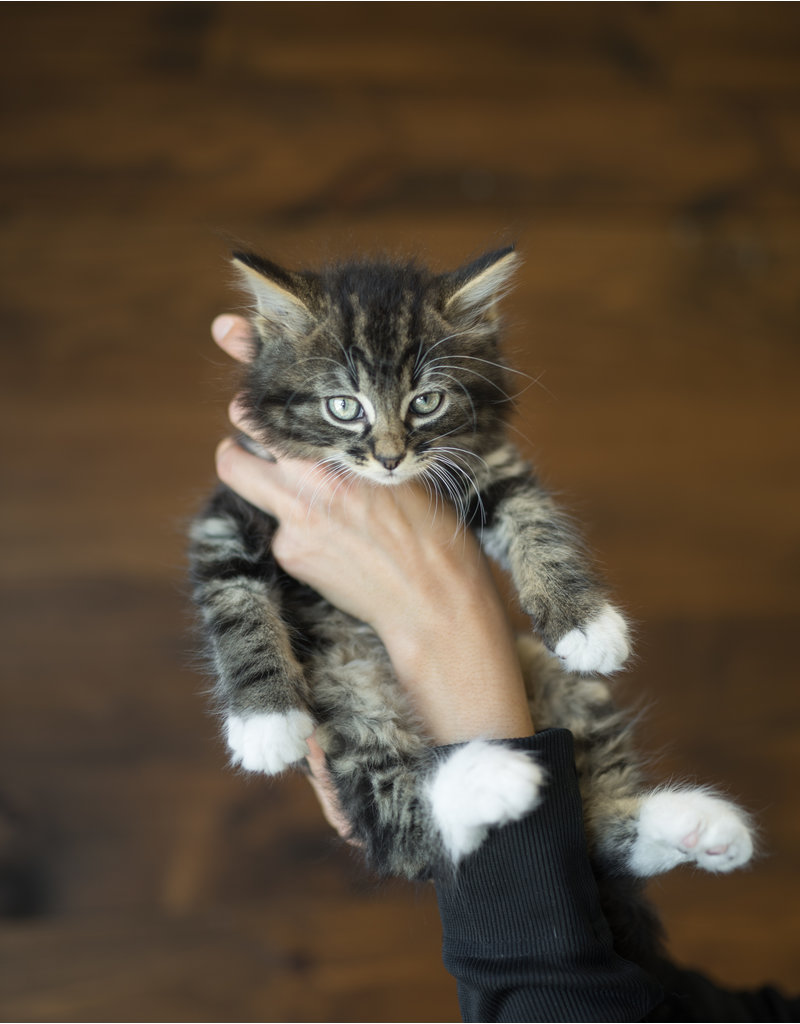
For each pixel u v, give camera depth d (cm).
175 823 86
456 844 53
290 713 57
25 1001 82
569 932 51
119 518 93
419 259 69
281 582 62
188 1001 83
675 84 104
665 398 100
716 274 102
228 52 99
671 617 95
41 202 96
